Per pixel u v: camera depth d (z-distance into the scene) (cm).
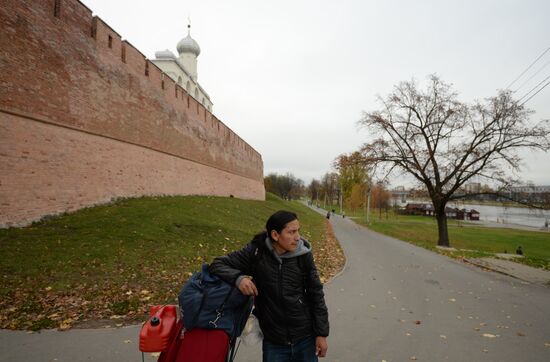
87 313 579
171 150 2214
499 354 484
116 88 1612
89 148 1396
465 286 934
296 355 251
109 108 1552
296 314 248
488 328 593
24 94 1089
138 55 1825
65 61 1282
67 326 520
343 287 866
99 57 1493
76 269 762
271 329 249
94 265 797
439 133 2294
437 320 629
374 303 729
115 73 1609
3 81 1019
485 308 721
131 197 1697
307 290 261
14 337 479
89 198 1377
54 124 1211
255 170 5197
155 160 1984
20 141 1062
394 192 11462
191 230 1291
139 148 1809
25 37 1104
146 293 684
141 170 1817
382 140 2347
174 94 2280
